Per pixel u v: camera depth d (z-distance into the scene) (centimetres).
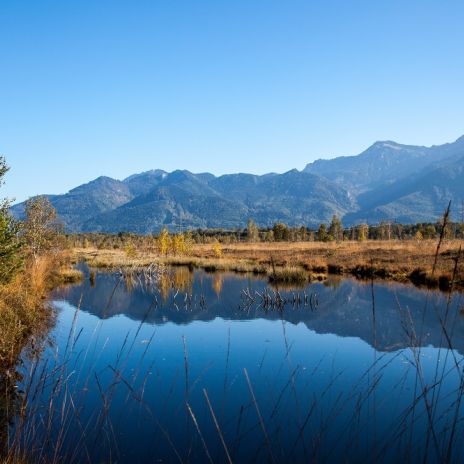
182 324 1773
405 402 907
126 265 4453
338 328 1653
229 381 1075
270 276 3319
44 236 3006
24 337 1328
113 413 873
